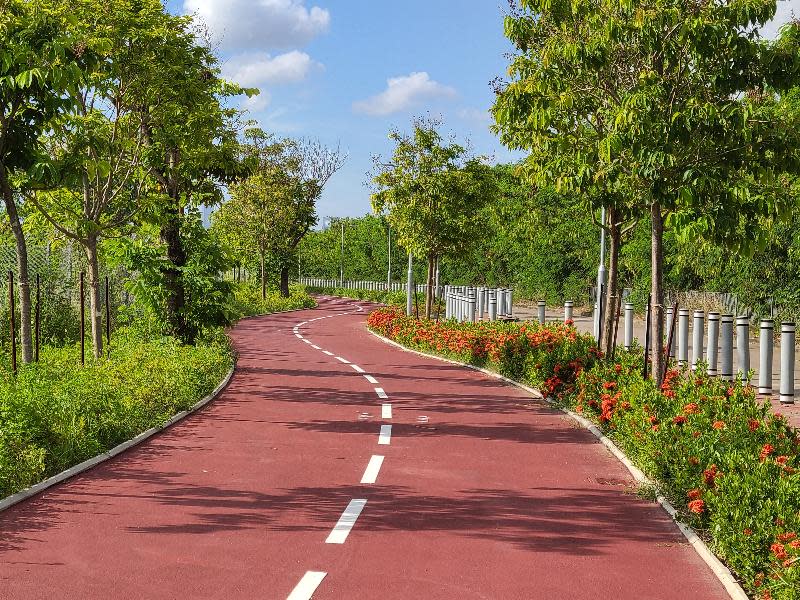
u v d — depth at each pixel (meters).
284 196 53.72
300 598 5.09
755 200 10.28
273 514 7.05
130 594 5.14
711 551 6.08
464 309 29.91
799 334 22.84
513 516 7.06
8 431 8.16
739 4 10.02
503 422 12.02
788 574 4.88
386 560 5.86
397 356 23.28
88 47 10.77
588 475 8.67
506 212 22.53
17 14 10.34
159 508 7.23
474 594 5.21
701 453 7.48
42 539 6.30
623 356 15.13
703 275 25.58
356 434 11.01
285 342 28.34
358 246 89.00
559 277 42.81
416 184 28.45
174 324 20.20
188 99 16.09
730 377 14.48
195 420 12.15
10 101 10.35
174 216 18.64
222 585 5.31
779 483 6.18
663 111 10.30
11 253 20.47
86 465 8.84
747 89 10.81
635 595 5.25
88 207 15.38
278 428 11.47
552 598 5.16
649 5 10.25
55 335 21.12
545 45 11.65
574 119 12.20
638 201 11.52
